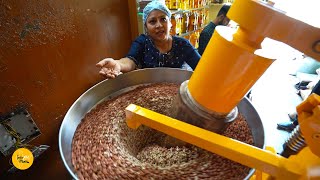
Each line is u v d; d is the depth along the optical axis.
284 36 0.35
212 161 0.65
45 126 0.84
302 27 0.33
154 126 0.50
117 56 1.25
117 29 1.19
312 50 0.34
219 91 0.47
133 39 1.37
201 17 2.75
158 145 0.81
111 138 0.72
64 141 0.64
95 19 1.00
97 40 1.04
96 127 0.76
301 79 2.77
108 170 0.61
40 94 0.79
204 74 0.47
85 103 0.80
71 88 0.94
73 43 0.90
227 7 1.65
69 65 0.90
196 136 0.45
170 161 0.70
